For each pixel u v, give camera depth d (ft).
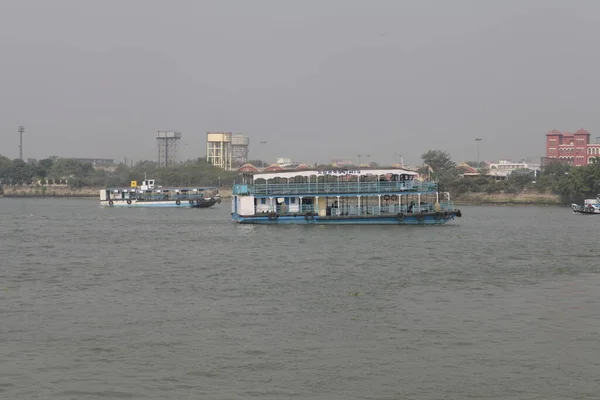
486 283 203.31
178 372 121.90
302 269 229.86
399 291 189.37
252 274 219.82
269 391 113.60
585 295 185.88
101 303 174.09
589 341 140.87
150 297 181.57
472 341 140.26
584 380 118.83
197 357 129.49
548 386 116.16
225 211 626.64
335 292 187.62
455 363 126.93
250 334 144.36
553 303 175.42
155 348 134.72
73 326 150.82
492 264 243.60
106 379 118.52
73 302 175.42
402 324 152.76
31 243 318.24
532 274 221.25
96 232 378.94
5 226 426.51
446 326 151.43
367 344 137.69
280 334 144.36
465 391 114.01
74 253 277.85
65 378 118.93
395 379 118.93
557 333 146.61
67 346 136.05
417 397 111.55
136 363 126.31
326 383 117.08
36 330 147.54
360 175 388.37
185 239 332.60
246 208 392.47
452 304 173.17
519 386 116.06
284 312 163.43
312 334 144.46
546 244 312.29
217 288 194.49
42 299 179.32
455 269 230.68
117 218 511.40
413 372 122.21
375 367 124.57
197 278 212.23
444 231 368.07
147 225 433.07
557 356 131.03
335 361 127.44
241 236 340.80
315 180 390.01
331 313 162.30
